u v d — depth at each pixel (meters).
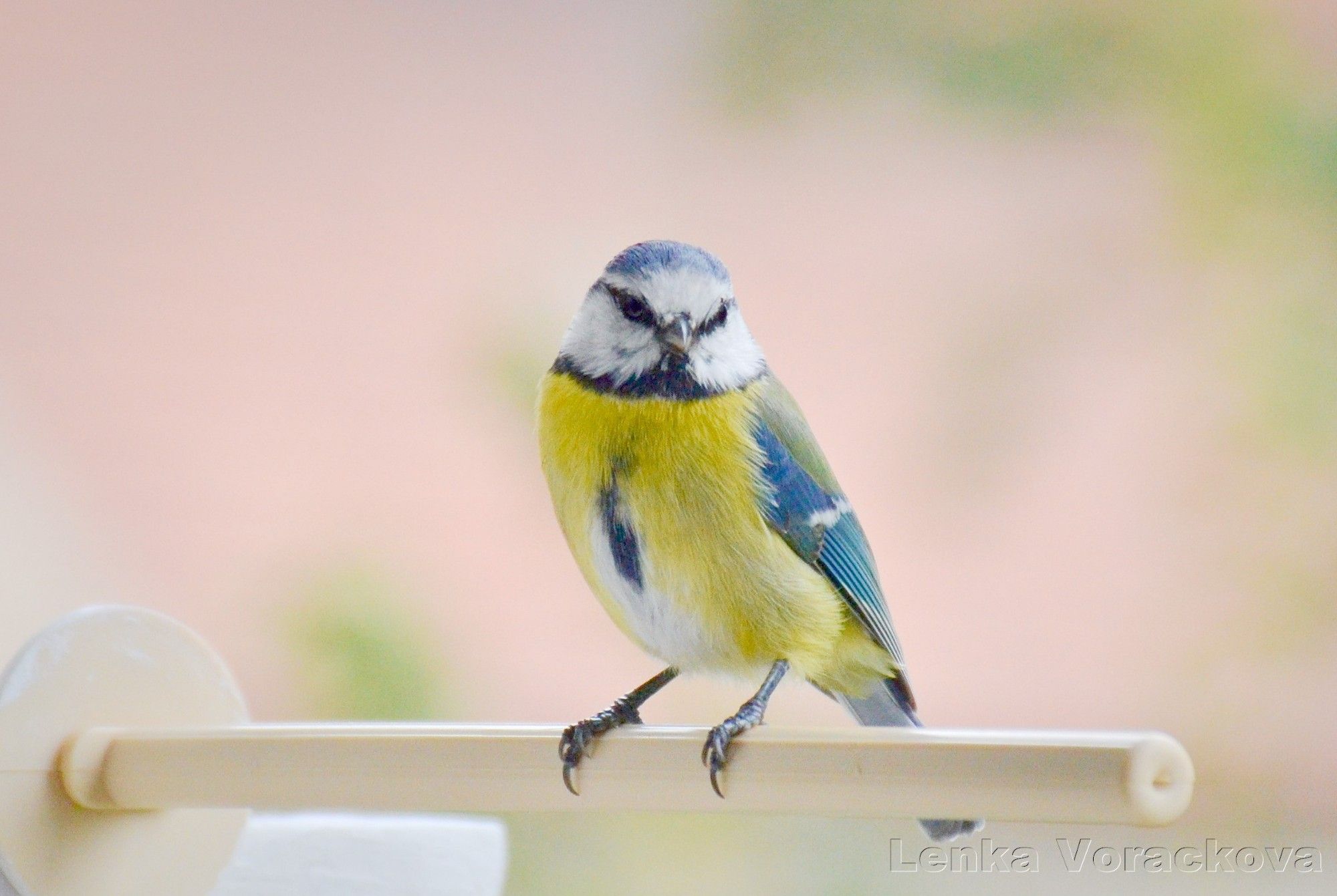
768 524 6.48
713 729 5.73
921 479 9.94
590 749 5.75
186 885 6.47
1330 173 9.59
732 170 11.06
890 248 10.68
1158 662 9.70
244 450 9.99
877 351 10.34
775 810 5.40
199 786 5.95
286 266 11.20
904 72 10.42
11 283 11.12
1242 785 9.27
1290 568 9.59
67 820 6.09
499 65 11.93
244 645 8.45
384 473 9.70
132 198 11.71
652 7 11.48
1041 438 9.91
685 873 8.34
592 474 6.50
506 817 8.39
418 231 10.86
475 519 9.45
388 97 11.84
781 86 10.66
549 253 9.66
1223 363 9.80
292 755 5.89
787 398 7.01
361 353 10.48
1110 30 9.93
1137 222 10.02
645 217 10.66
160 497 9.82
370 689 8.20
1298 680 9.55
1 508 9.50
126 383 10.62
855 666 7.09
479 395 9.29
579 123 11.39
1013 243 10.23
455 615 8.96
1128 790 4.61
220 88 12.05
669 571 6.44
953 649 9.84
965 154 10.70
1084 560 9.91
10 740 5.94
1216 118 9.72
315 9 12.17
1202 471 9.79
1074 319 10.02
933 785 5.02
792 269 10.74
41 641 6.10
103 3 12.22
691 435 6.41
